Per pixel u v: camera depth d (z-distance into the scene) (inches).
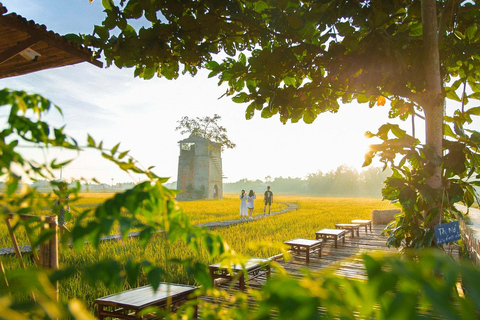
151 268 23.8
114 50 167.3
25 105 28.0
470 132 149.0
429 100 153.6
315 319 14.9
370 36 152.5
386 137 151.4
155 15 163.8
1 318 15.0
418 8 160.2
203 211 1087.6
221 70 183.0
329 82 180.5
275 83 188.7
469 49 159.9
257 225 666.8
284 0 148.8
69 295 193.9
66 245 21.8
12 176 25.3
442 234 135.8
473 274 12.9
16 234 376.8
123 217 23.6
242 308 23.9
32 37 170.1
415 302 13.6
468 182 149.6
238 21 168.2
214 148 2874.0
